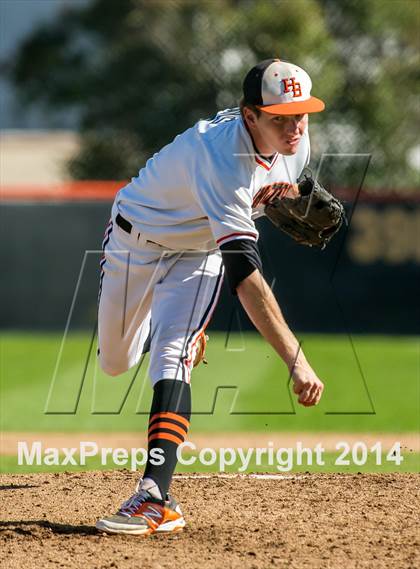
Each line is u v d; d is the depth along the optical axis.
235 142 13.62
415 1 63.62
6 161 86.12
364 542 13.93
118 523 14.10
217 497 16.97
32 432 27.45
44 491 17.58
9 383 36.91
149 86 65.62
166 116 65.44
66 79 68.12
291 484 18.14
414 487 17.80
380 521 15.21
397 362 43.50
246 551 13.41
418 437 26.59
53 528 14.69
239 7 65.69
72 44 69.06
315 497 16.97
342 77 62.81
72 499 16.89
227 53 64.25
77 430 27.86
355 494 17.20
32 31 70.31
